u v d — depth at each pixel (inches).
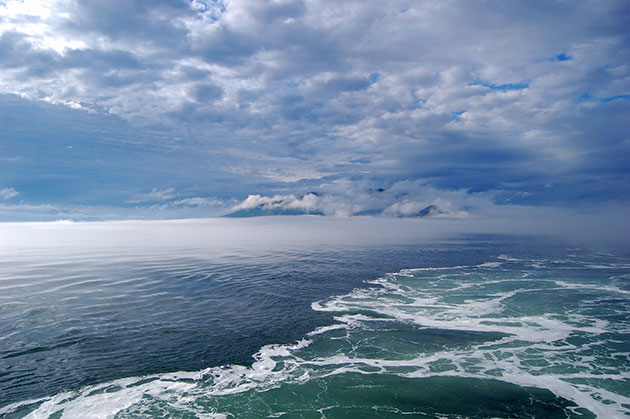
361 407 680.4
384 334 1037.2
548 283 1734.7
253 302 1325.0
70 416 637.9
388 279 1784.0
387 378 787.4
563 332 1075.3
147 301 1298.0
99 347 901.2
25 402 671.1
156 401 689.0
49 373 772.0
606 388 759.1
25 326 1023.0
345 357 887.1
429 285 1667.1
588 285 1696.6
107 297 1334.9
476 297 1459.2
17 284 1517.0
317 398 708.0
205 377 779.4
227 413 657.6
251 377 784.3
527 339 1015.6
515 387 758.5
